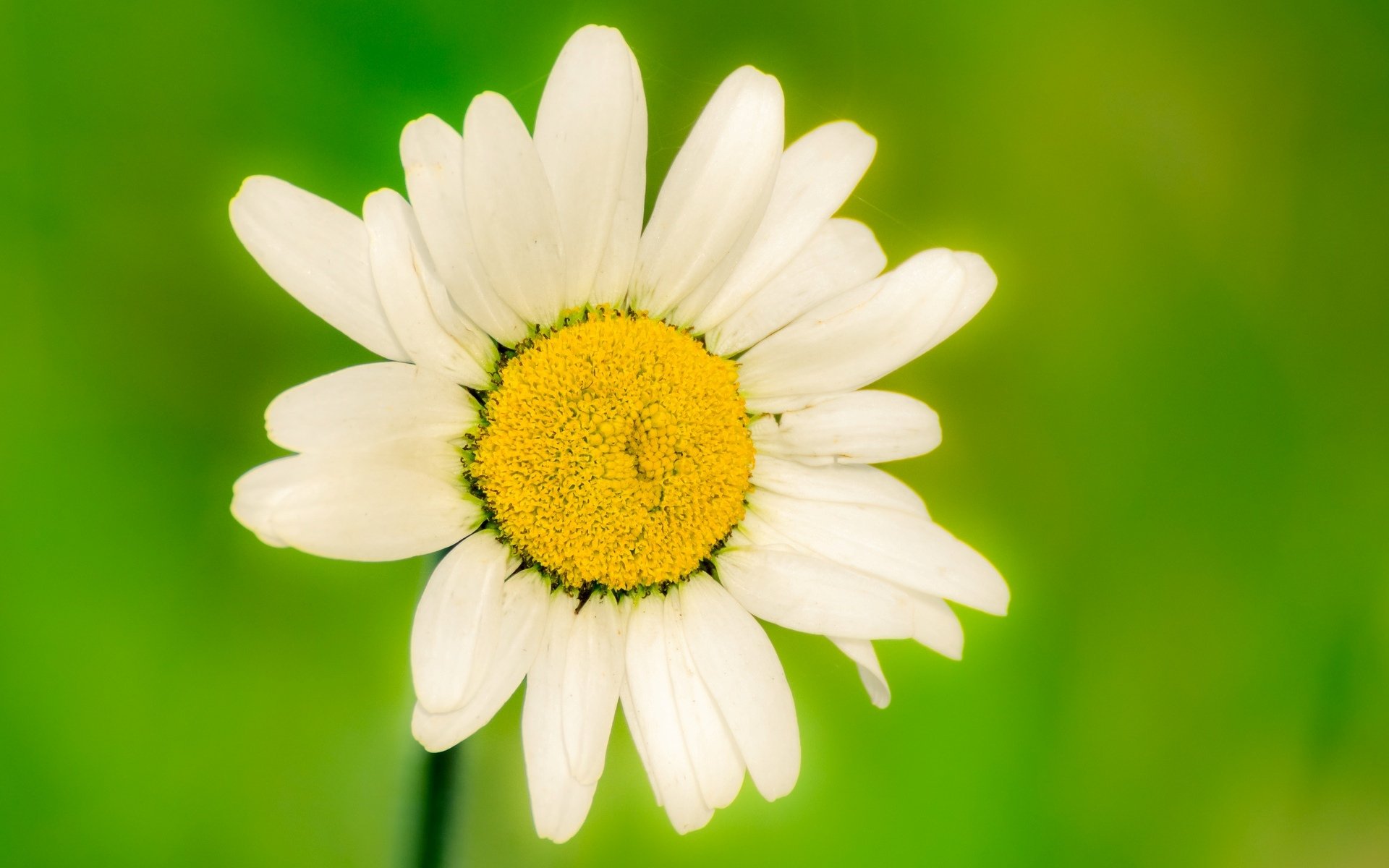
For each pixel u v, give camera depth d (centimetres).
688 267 22
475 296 22
